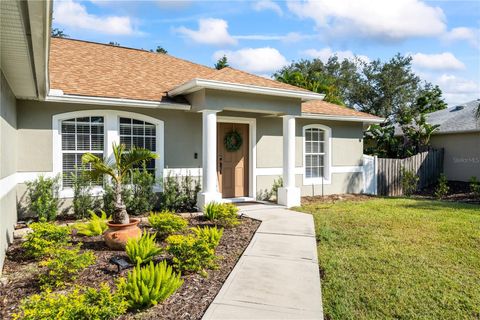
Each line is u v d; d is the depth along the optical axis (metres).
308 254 5.52
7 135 5.59
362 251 5.73
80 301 3.02
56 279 4.10
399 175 15.19
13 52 4.27
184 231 6.71
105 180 8.48
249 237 6.62
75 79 8.79
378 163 14.64
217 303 3.68
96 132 8.71
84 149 8.55
